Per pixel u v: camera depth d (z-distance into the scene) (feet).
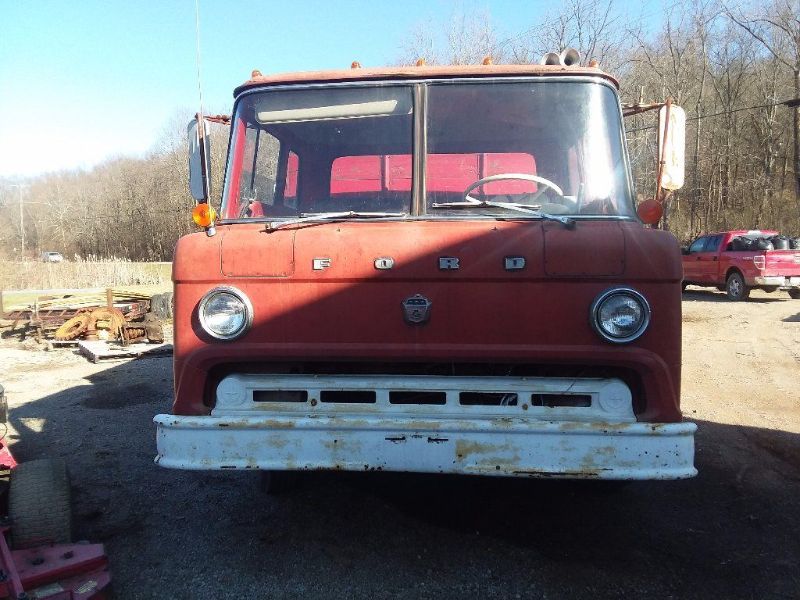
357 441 9.45
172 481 15.14
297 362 10.20
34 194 270.67
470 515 12.91
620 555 11.27
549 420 9.54
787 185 104.22
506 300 9.58
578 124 11.16
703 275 59.67
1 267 74.69
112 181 228.43
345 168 11.53
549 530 12.23
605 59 72.23
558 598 9.89
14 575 8.88
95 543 11.08
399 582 10.38
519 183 11.10
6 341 39.73
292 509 13.32
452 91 11.32
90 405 23.13
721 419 20.21
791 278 53.72
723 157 107.14
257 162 12.00
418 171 11.16
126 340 35.70
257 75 12.22
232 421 9.59
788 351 31.89
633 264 9.42
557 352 9.48
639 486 14.53
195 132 11.55
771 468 15.80
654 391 9.45
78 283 69.41
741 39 96.94
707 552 11.40
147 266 89.35
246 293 9.89
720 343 34.55
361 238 9.76
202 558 11.31
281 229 10.25
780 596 9.96
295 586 10.30
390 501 13.61
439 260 9.58
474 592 10.07
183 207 167.43
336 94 11.62
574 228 9.73
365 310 9.73
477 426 9.28
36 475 10.78
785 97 98.22
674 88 91.61
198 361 9.93
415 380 9.86
